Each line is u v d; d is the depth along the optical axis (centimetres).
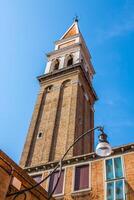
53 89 4675
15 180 1515
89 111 4831
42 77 4978
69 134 3644
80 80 4731
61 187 2408
